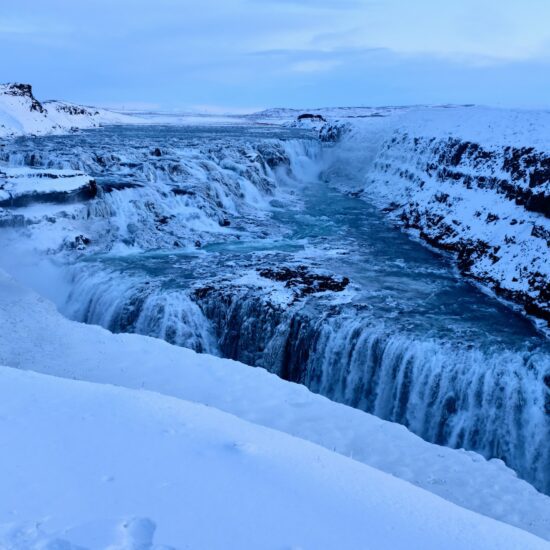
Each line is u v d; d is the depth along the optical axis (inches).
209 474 284.8
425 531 263.9
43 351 645.3
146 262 1155.3
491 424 738.8
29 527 219.1
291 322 898.1
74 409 357.4
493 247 1173.1
